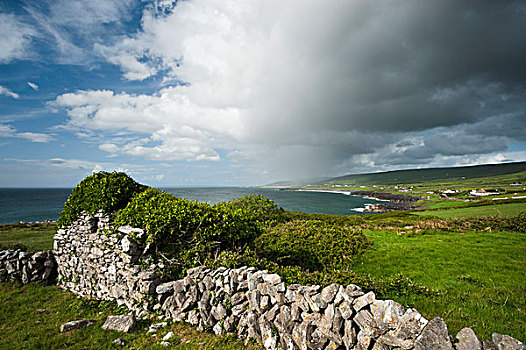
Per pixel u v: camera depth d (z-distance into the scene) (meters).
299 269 9.30
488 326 6.70
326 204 116.19
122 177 13.44
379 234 21.25
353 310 6.12
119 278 10.73
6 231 29.75
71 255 13.52
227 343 7.45
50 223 37.44
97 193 12.27
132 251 10.17
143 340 7.91
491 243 15.04
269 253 13.46
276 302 7.27
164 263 10.36
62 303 11.45
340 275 8.80
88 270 12.41
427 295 8.56
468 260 12.34
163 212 11.12
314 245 15.51
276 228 19.08
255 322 7.50
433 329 5.07
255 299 7.63
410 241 17.66
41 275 14.20
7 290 12.91
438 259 12.91
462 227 19.92
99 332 8.45
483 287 9.21
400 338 5.30
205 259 10.55
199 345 7.45
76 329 8.69
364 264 13.52
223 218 12.77
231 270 8.52
